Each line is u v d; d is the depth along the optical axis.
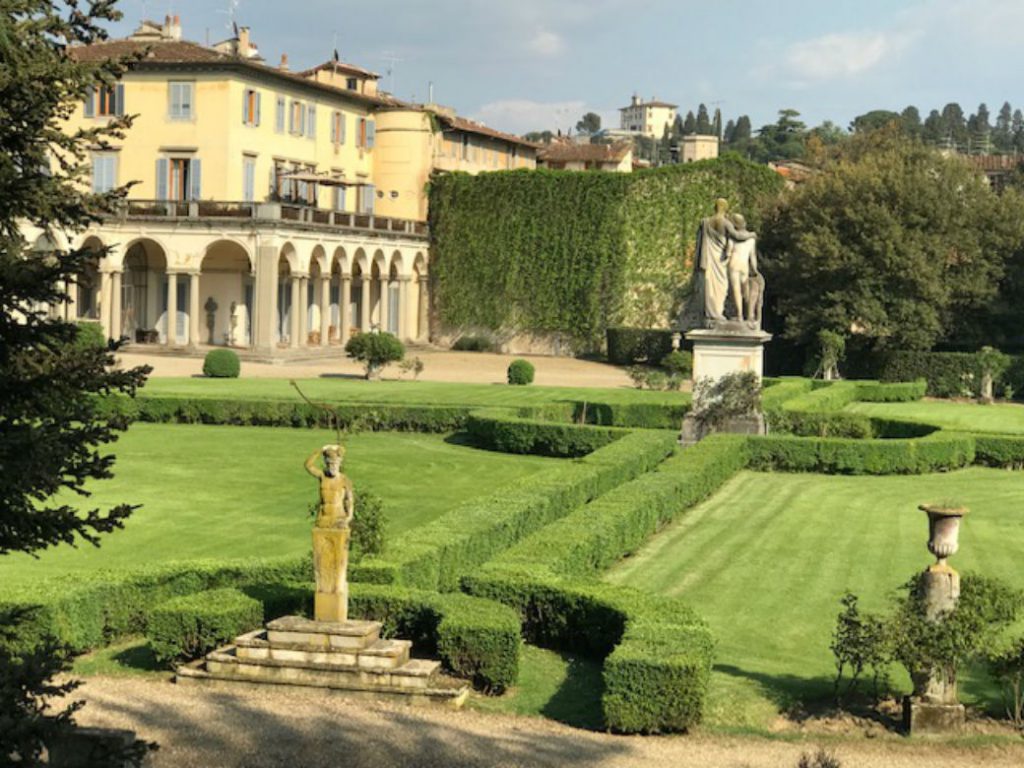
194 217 68.12
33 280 10.76
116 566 22.23
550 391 53.72
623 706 14.34
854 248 67.88
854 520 28.62
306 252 71.06
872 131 92.81
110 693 14.93
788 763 13.37
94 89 11.81
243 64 70.31
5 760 9.75
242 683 15.76
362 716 14.35
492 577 18.09
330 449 16.30
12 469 10.36
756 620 19.61
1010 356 65.38
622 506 24.42
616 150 107.25
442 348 84.19
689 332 38.25
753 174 80.69
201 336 73.75
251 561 18.95
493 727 14.27
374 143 86.25
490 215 84.12
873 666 15.30
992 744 14.38
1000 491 33.50
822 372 67.88
